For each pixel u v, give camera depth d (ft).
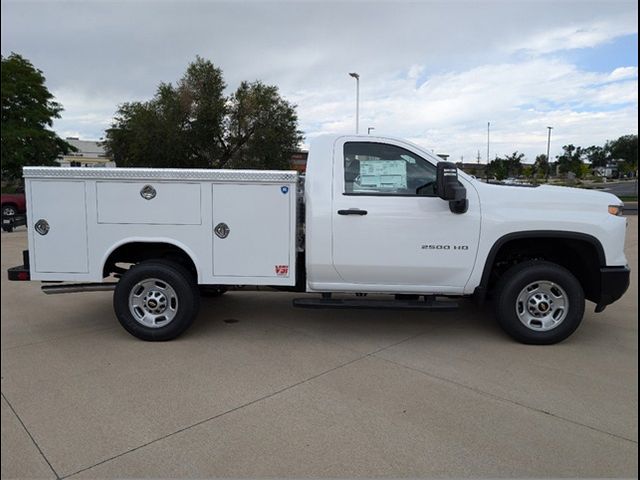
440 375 13.74
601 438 10.39
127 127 124.57
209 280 16.29
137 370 14.12
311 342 16.63
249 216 15.98
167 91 107.76
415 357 15.19
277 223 15.97
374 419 11.21
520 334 16.06
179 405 11.93
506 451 9.92
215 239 16.12
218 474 9.18
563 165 208.44
